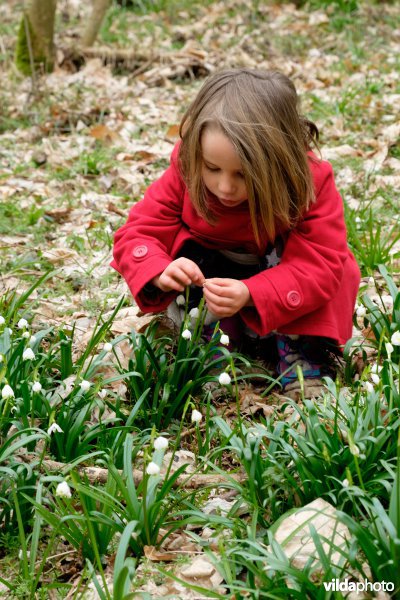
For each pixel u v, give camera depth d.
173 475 2.40
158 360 3.21
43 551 2.49
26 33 8.13
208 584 2.30
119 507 2.44
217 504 2.61
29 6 8.62
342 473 2.48
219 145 2.81
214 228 3.20
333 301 3.28
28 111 7.45
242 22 10.63
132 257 3.23
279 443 2.56
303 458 2.50
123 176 5.90
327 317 3.22
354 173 5.61
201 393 3.27
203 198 3.08
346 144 6.21
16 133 7.12
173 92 8.16
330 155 5.95
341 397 2.80
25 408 2.76
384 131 6.36
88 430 2.92
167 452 2.90
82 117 7.30
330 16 10.80
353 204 5.14
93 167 6.08
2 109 7.54
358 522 2.31
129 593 2.15
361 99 7.16
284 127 2.94
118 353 3.60
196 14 11.19
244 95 2.87
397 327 3.28
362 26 10.27
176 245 3.31
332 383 2.73
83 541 2.38
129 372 2.99
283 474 2.48
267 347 3.55
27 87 8.27
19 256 4.73
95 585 2.11
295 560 2.25
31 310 3.91
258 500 2.52
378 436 2.50
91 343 3.14
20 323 2.99
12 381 2.90
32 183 5.91
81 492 2.22
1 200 5.54
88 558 2.40
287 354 3.33
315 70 8.60
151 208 3.33
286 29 10.30
